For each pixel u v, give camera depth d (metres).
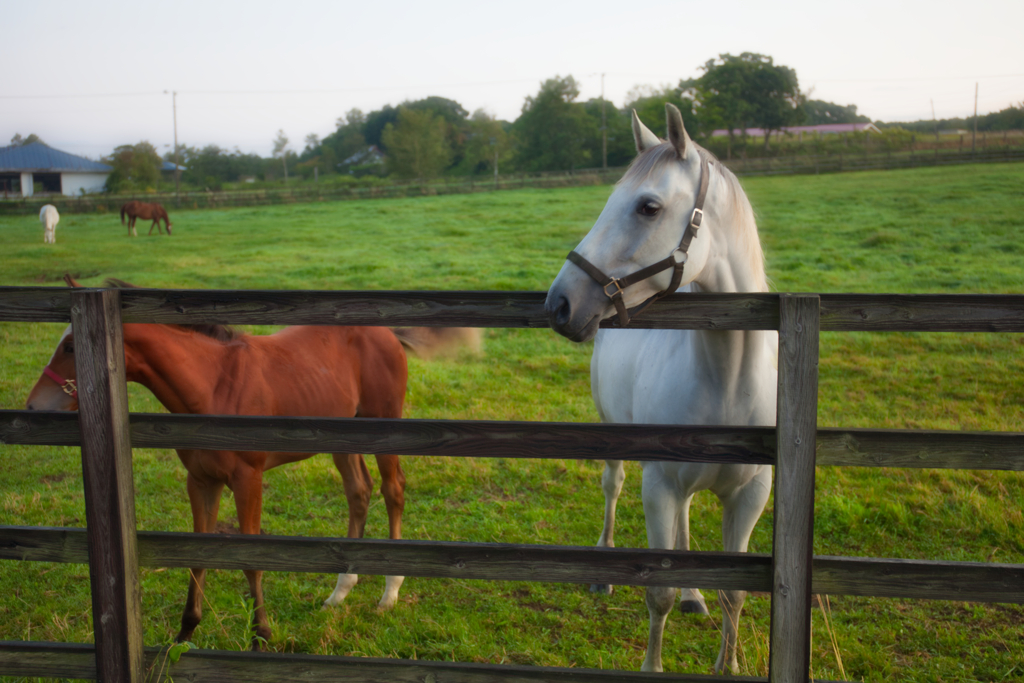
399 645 2.95
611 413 3.23
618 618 3.21
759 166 35.69
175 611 3.27
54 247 17.97
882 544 3.77
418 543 1.95
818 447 1.85
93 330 1.92
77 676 2.09
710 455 1.88
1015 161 32.00
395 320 1.97
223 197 33.62
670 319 1.96
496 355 7.91
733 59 54.69
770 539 3.95
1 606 3.28
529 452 1.92
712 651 2.91
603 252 2.00
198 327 3.04
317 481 4.78
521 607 3.29
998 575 1.81
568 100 59.19
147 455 5.20
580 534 3.98
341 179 57.53
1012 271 11.03
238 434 1.99
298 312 1.97
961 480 4.45
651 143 2.35
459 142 75.44
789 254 13.73
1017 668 2.71
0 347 7.91
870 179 28.86
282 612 3.30
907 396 6.19
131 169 59.69
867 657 2.76
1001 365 6.88
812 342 1.79
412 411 6.02
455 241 17.86
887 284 10.73
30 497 4.41
